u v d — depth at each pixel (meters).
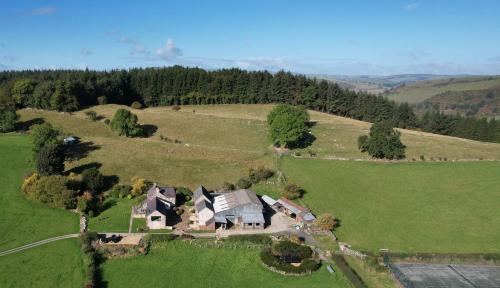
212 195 108.06
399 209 105.00
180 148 136.38
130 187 107.69
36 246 80.88
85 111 173.25
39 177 104.38
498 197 111.00
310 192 113.50
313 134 161.12
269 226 95.50
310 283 73.75
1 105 159.50
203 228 92.12
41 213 94.38
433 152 143.88
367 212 103.25
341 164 133.12
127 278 72.50
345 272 77.38
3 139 135.00
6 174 111.94
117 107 184.88
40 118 156.88
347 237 91.62
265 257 79.44
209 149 139.00
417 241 90.38
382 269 78.56
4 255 77.25
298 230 93.69
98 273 73.50
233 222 95.81
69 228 88.75
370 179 122.50
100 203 100.06
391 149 135.62
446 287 73.44
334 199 109.81
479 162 135.75
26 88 167.50
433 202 108.62
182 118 173.12
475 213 103.12
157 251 81.81
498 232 94.62
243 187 113.94
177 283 71.75
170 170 120.19
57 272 72.81
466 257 82.94
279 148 146.38
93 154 125.69
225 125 168.38
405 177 124.00
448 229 95.69
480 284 74.81
